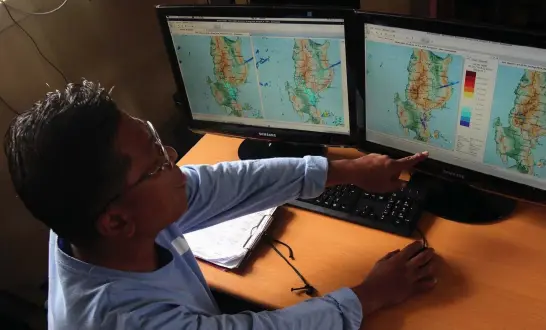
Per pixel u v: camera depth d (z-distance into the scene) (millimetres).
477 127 1003
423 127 1078
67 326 781
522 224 1069
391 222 1104
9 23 1514
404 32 973
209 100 1320
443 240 1068
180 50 1254
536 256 1007
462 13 1397
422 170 1152
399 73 1035
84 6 1705
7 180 1610
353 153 1317
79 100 692
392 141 1155
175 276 897
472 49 916
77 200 676
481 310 937
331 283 1030
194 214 1060
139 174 729
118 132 694
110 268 797
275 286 1046
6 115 1577
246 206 1097
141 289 809
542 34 822
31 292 1768
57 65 1684
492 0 1325
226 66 1230
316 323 885
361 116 1153
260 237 1133
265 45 1152
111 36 1830
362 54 1060
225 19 1145
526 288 957
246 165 1099
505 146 991
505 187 1045
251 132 1328
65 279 797
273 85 1213
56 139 652
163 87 2100
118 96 1920
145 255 859
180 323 803
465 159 1065
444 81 987
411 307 962
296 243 1123
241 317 856
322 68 1130
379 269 998
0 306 1242
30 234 1715
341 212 1152
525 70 883
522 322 907
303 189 1104
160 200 783
